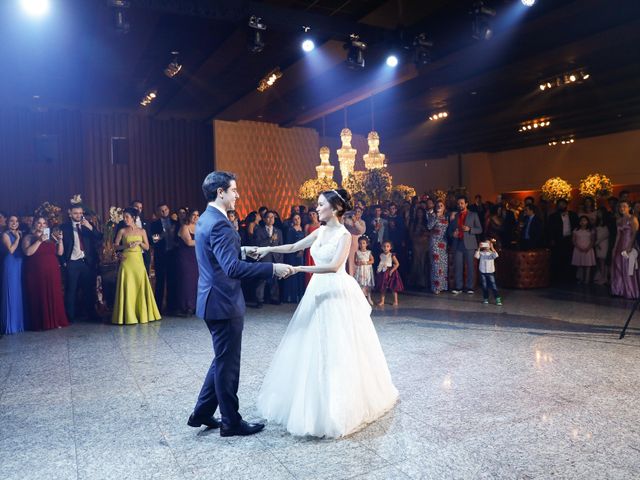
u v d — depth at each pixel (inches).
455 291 347.6
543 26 287.7
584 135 666.8
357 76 391.5
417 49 299.9
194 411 126.1
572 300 304.7
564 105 502.9
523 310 275.4
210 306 117.3
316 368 123.6
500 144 737.0
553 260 402.9
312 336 126.6
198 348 211.2
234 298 118.8
